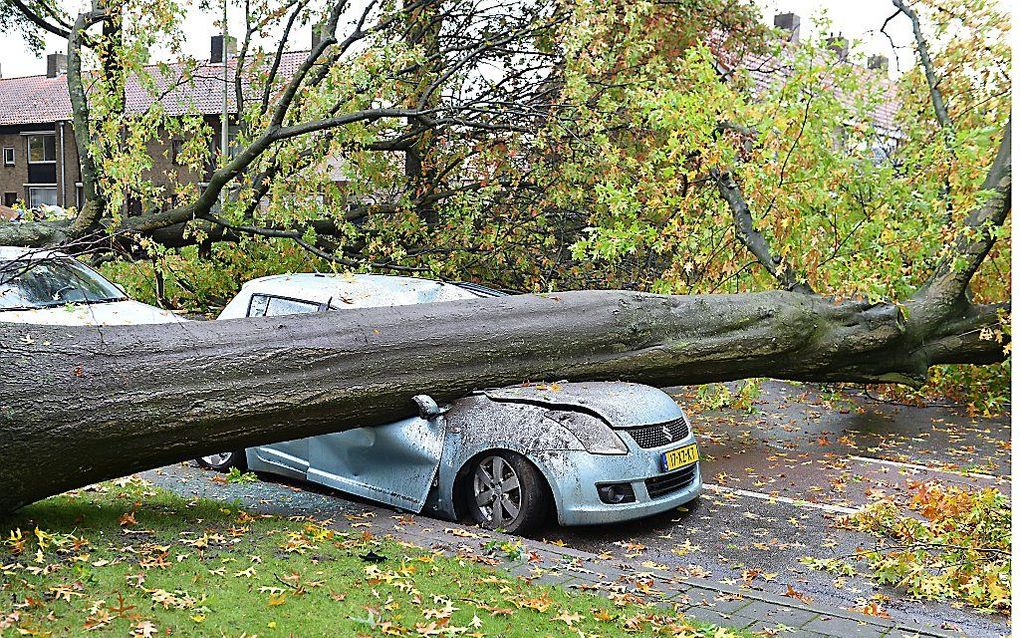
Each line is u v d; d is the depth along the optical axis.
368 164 10.85
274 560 4.83
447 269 11.30
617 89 11.12
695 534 6.35
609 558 5.39
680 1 11.85
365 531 5.57
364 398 6.13
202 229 10.75
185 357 5.48
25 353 4.96
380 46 9.88
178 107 10.62
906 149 10.88
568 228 11.60
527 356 6.93
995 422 10.66
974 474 8.26
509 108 10.80
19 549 4.66
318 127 9.51
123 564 4.58
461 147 11.75
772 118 8.49
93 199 10.04
